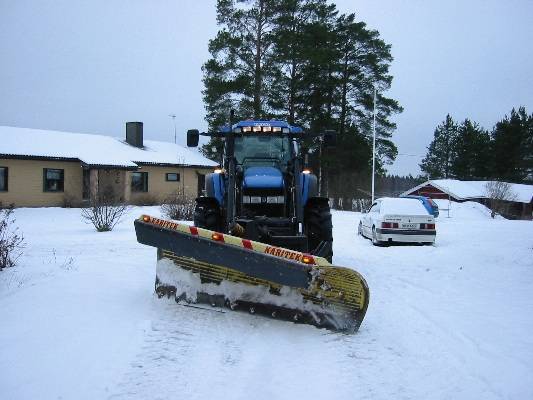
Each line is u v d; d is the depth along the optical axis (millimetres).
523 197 47906
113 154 29969
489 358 5020
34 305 6215
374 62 36875
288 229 7672
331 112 36125
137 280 8008
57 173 27406
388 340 5559
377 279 9195
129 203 29047
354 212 33469
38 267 8656
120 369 4543
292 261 5582
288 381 4426
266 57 31234
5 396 3930
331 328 5859
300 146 9281
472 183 50406
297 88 32344
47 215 22344
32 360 4598
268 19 31250
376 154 38844
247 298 6242
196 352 5039
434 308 6973
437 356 5078
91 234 14914
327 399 4090
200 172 35094
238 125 8938
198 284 6500
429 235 14336
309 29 32844
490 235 16719
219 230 8516
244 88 30578
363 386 4355
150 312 6273
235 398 4047
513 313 6684
